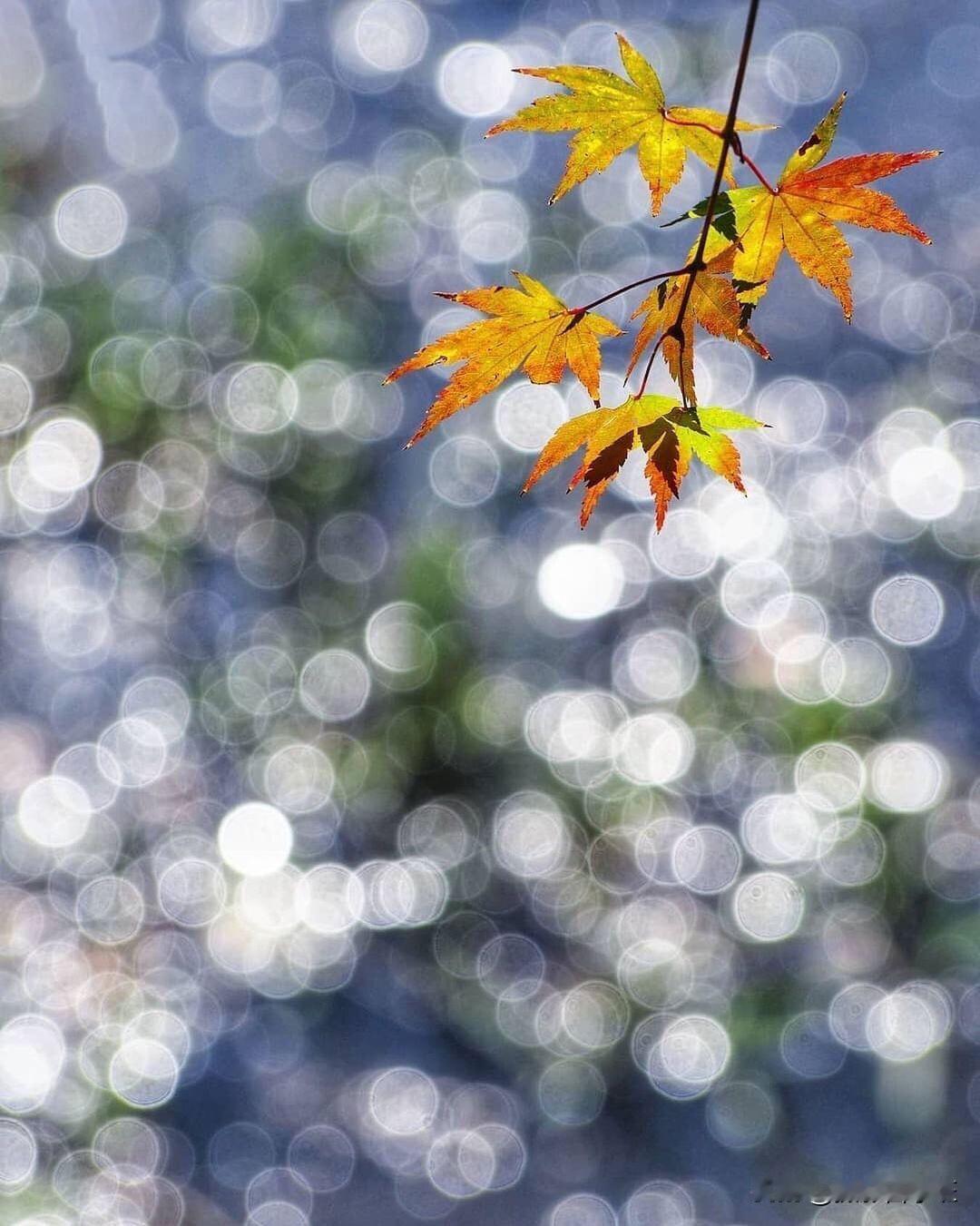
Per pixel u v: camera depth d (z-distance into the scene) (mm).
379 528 5777
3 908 4629
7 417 5594
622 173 7145
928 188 7414
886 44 7941
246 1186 3893
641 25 7992
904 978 4281
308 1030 4422
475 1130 4086
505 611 5582
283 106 7348
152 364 5840
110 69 7137
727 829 4844
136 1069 4180
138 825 4961
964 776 4898
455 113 7492
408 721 5203
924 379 6535
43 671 5336
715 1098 4062
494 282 6672
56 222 6270
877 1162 3770
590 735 5168
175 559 5578
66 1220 3633
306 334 6125
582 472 1200
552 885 4805
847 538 5934
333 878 4855
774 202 1137
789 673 5344
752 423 1207
